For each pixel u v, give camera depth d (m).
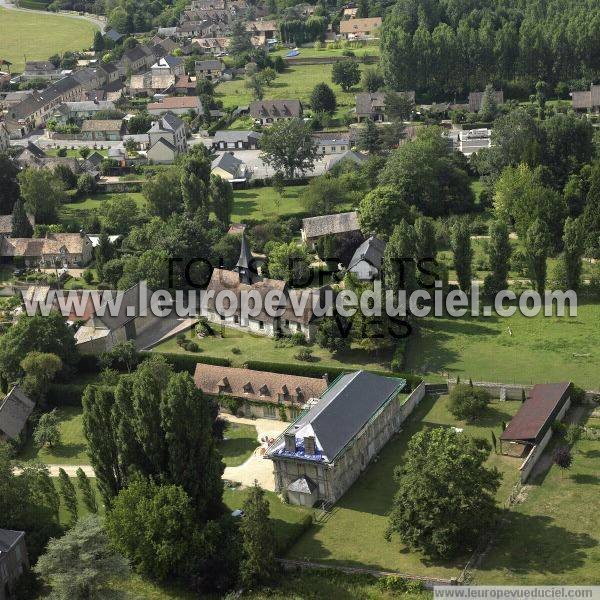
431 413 187.12
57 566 137.12
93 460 158.50
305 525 155.75
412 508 145.12
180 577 147.75
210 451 158.00
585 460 165.25
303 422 168.88
